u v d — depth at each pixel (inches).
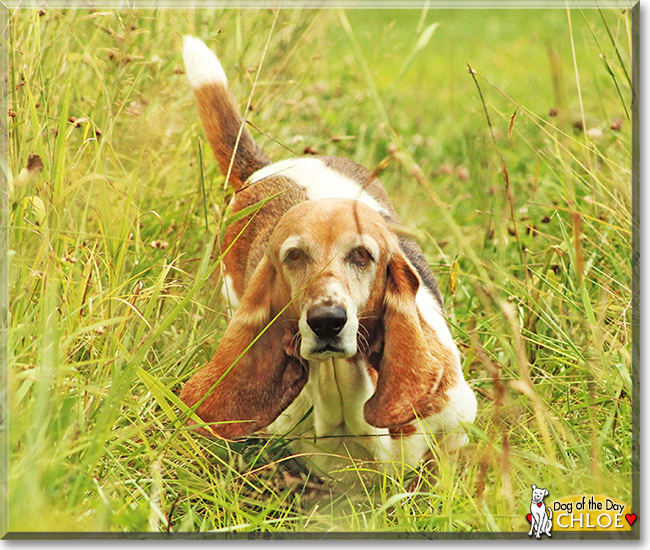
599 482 192.7
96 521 176.7
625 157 301.0
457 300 312.0
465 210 396.8
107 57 318.3
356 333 207.6
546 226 346.3
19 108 251.9
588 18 371.2
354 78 473.7
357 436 231.5
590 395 218.5
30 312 225.0
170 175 323.0
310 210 218.2
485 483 208.1
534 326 274.7
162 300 265.3
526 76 558.9
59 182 235.1
